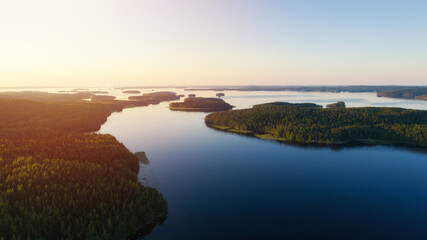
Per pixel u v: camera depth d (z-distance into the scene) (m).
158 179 132.88
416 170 148.12
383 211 102.31
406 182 131.38
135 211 86.62
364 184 129.00
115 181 101.12
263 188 123.31
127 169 118.44
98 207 82.62
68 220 75.38
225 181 131.38
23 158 117.75
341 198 113.44
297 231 88.75
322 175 141.38
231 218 96.25
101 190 90.75
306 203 108.75
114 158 131.75
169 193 115.81
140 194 93.19
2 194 83.06
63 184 95.56
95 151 136.50
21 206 78.38
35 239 67.25
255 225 91.81
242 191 119.69
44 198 84.06
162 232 85.88
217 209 102.31
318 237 85.69
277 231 88.56
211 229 88.31
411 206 106.19
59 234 71.31
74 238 71.75
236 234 86.44
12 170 102.88
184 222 92.31
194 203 106.62
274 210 102.44
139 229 85.81
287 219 96.25
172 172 143.25
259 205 106.19
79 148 140.00
